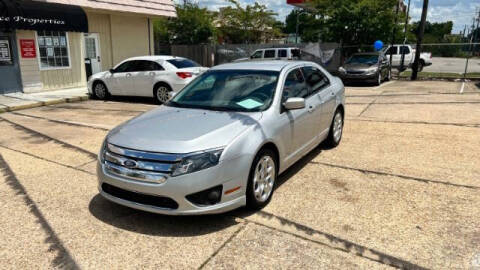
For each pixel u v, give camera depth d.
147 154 3.46
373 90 14.23
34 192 4.49
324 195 4.29
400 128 7.52
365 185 4.57
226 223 3.68
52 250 3.25
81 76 14.28
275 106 4.28
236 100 4.46
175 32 29.52
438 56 42.31
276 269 2.94
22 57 12.17
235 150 3.54
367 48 20.39
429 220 3.67
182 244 3.31
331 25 20.42
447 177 4.79
